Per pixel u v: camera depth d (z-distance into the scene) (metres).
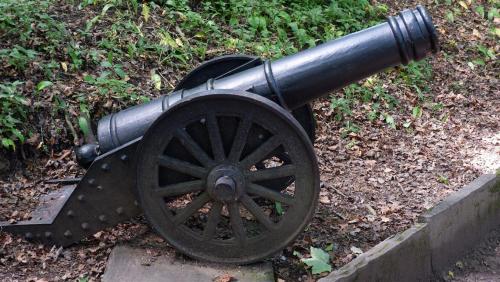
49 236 5.05
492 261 5.84
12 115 5.74
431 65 7.76
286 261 5.05
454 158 6.45
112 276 4.79
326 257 5.01
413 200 5.81
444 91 7.48
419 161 6.35
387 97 7.06
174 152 4.84
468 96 7.48
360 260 4.98
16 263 4.93
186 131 4.80
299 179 4.81
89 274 4.88
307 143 4.73
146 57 6.56
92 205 4.96
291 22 7.43
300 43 7.30
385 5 8.28
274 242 4.89
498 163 6.40
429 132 6.82
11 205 5.34
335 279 4.80
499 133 6.91
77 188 4.93
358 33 5.01
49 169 5.71
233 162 4.81
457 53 8.06
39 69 6.05
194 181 4.85
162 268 4.88
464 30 8.45
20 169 5.65
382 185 5.99
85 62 6.31
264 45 7.10
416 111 6.97
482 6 9.09
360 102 6.96
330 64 4.96
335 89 5.05
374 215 5.58
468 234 5.82
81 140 5.85
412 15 4.94
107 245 5.09
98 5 6.87
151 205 4.88
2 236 5.05
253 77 5.00
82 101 5.97
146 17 6.80
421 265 5.40
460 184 6.07
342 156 6.31
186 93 5.08
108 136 5.00
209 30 7.07
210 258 4.92
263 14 7.49
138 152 4.80
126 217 5.00
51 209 5.25
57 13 6.63
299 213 4.85
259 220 4.87
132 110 5.09
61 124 5.87
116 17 6.83
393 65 5.02
